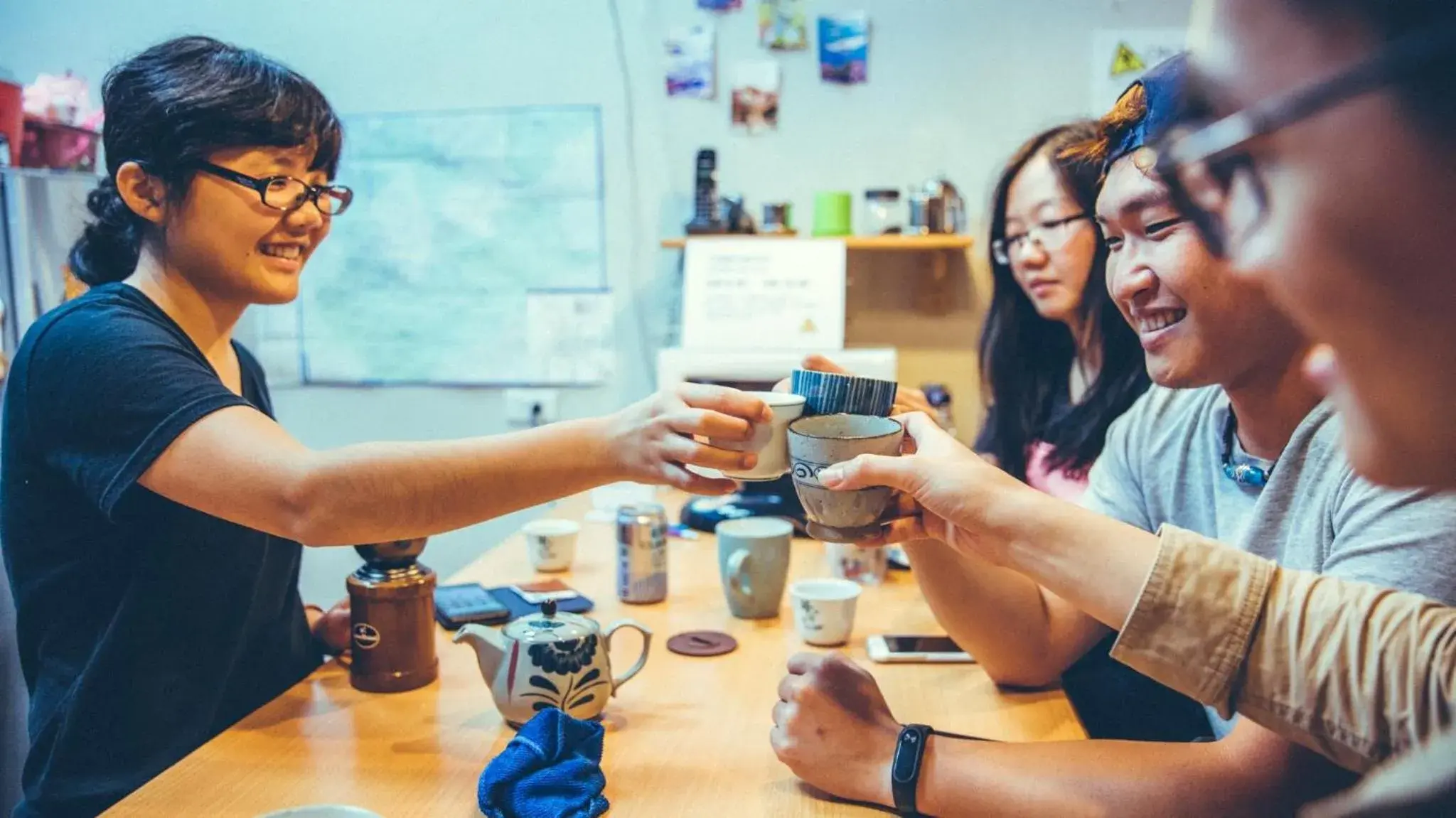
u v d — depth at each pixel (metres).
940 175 2.64
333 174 1.26
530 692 1.02
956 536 0.92
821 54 2.66
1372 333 0.30
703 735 1.04
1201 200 0.33
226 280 1.18
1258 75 0.30
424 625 1.17
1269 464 0.97
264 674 1.27
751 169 2.73
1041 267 1.86
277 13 2.84
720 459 0.95
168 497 1.00
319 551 2.98
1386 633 0.61
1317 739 0.65
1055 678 1.18
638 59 2.73
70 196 1.94
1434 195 0.28
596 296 2.81
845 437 0.92
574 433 0.99
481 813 0.87
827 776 0.91
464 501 0.97
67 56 2.93
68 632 1.14
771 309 2.55
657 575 1.49
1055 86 2.59
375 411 2.93
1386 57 0.27
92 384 1.02
